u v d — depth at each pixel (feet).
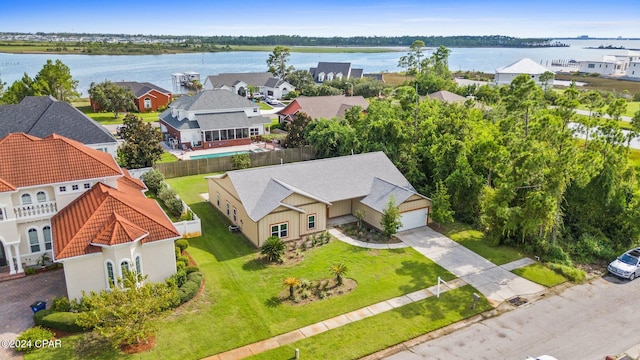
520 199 106.22
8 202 82.23
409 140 144.87
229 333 72.38
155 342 69.46
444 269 95.04
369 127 153.17
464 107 151.64
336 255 100.17
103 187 88.79
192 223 106.93
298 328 74.28
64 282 84.58
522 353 69.10
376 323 76.02
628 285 91.04
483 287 88.38
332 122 173.88
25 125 140.36
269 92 357.41
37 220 87.61
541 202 97.40
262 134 216.95
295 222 106.52
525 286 89.30
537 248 102.73
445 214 112.57
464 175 118.01
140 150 151.74
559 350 69.92
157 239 80.38
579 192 112.37
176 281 81.66
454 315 79.00
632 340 72.54
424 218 117.50
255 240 102.99
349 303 81.61
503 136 115.14
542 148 100.42
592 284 91.45
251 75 368.48
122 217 80.64
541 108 137.49
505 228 102.63
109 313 65.26
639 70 460.96
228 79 356.18
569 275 92.89
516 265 97.76
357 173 123.44
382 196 115.65
